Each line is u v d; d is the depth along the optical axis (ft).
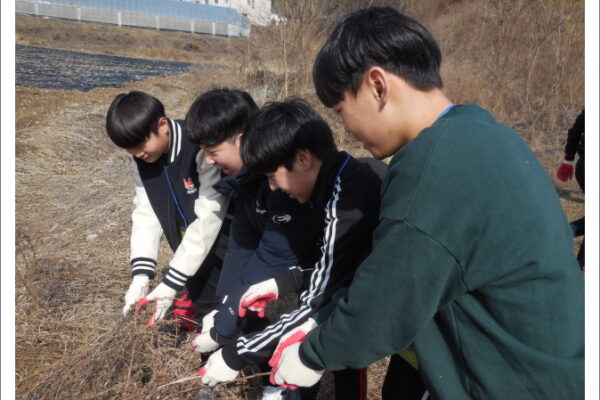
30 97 30.22
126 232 12.32
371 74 3.12
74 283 9.39
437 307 2.99
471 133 2.89
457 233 2.78
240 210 5.72
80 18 131.54
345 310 3.27
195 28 136.77
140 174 6.47
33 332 7.56
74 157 19.60
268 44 25.44
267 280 5.02
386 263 2.97
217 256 6.77
